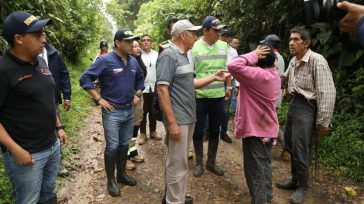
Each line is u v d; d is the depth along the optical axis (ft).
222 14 27.09
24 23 7.09
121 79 12.00
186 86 10.25
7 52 7.35
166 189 10.90
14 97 7.30
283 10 21.44
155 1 37.99
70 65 39.09
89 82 11.71
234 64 9.79
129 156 15.43
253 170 10.52
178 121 10.20
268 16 22.84
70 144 17.25
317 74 11.07
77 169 14.56
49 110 7.90
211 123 14.11
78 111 23.84
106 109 11.94
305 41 11.26
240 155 16.65
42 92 7.70
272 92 10.21
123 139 12.91
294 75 11.86
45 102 7.78
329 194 12.76
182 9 34.50
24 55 7.31
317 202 12.23
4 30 7.19
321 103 11.08
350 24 3.17
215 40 13.50
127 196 12.47
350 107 17.52
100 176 13.97
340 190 13.03
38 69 7.75
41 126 7.78
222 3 25.86
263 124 10.33
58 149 8.68
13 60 7.25
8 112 7.38
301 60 11.44
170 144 10.36
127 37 11.67
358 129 16.25
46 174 8.69
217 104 13.82
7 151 7.56
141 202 12.11
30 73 7.46
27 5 19.88
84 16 41.68
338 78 18.25
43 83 7.75
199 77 13.56
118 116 12.16
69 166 14.60
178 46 10.33
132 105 12.73
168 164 10.55
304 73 11.46
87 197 12.30
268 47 10.19
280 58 15.01
